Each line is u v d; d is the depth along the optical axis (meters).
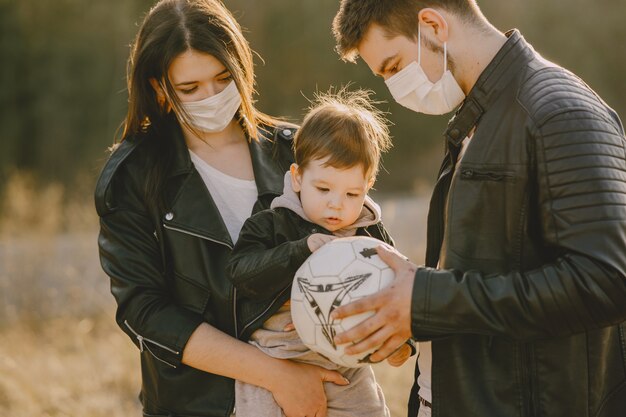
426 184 17.34
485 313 1.86
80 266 8.14
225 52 2.36
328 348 2.03
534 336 1.86
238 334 2.38
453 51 2.12
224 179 2.53
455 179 2.06
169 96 2.37
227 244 2.39
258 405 2.26
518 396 1.98
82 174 17.17
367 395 2.41
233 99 2.41
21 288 7.46
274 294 2.30
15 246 8.23
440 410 2.07
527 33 19.28
